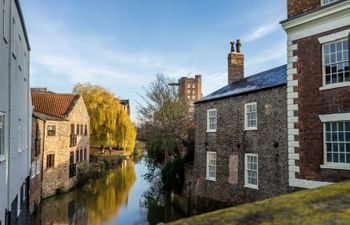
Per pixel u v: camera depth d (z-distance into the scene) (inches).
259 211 87.3
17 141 476.7
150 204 872.9
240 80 841.5
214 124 751.1
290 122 465.1
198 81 4707.2
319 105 429.7
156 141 1104.2
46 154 919.7
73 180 1095.0
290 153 463.2
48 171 930.1
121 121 1683.1
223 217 82.4
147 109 1240.8
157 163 1202.0
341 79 412.2
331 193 107.7
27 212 669.9
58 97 1246.9
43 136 893.2
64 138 1035.9
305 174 443.8
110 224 693.9
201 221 79.4
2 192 351.3
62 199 920.9
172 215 766.5
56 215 757.9
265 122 600.7
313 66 439.8
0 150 348.8
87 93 1619.1
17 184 489.1
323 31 428.8
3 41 346.0
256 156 621.6
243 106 661.9
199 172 786.8
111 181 1231.5
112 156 1797.5
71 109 1153.4
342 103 403.9
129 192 1030.4
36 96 1214.3
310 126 440.5
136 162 1916.8
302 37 454.6
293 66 464.8
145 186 1129.4
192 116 1145.4
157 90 1223.5
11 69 392.5
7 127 377.7
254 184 625.9
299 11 458.6
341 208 89.7
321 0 432.8
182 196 869.8
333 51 423.8
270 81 625.3
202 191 768.3
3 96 350.9
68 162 1053.2
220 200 707.4
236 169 669.9
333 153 417.1
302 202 96.1
